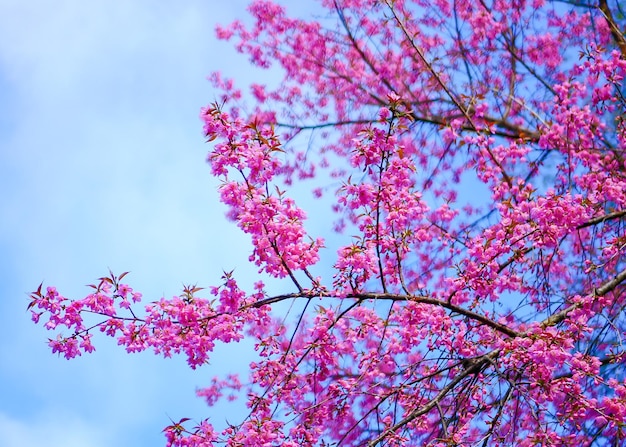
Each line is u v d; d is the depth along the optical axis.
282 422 5.22
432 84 9.91
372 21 10.31
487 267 5.66
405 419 5.43
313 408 5.61
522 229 5.73
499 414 5.42
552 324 5.70
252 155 4.75
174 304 5.04
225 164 4.82
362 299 5.51
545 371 5.26
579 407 5.23
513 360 5.21
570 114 7.13
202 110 4.80
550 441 5.11
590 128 7.66
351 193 5.23
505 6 10.23
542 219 5.46
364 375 5.93
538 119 8.58
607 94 6.86
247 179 4.89
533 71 9.70
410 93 10.23
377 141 5.09
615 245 6.39
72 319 4.95
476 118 9.48
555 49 10.16
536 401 5.32
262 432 4.99
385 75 10.35
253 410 5.27
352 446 7.43
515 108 9.81
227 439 5.00
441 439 5.12
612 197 6.43
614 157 7.55
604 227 7.66
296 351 5.76
